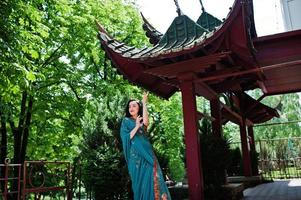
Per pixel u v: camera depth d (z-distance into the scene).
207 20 7.84
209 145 7.93
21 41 8.45
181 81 7.17
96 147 6.97
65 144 15.44
